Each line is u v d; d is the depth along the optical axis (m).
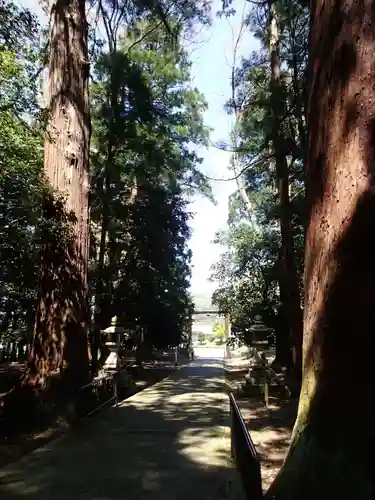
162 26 14.75
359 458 2.72
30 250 8.22
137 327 16.41
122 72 13.80
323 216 3.27
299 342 11.50
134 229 15.62
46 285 8.59
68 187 8.87
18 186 7.41
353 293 2.96
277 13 11.39
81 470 5.08
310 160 3.51
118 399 9.97
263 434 7.02
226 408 9.08
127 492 4.39
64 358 8.36
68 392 7.96
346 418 2.84
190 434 6.80
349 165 3.13
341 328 2.98
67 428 7.18
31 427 6.95
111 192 14.52
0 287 8.90
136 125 14.65
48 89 9.27
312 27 3.67
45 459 5.52
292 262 12.16
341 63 3.26
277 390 10.96
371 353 2.85
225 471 5.01
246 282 18.81
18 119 7.43
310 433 2.98
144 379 14.28
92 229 15.37
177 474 4.93
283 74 12.62
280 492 2.93
